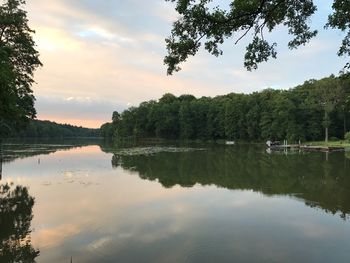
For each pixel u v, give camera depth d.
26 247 12.66
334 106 77.12
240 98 111.06
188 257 11.77
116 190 23.11
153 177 29.38
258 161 43.28
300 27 10.98
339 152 58.19
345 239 13.53
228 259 11.49
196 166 38.03
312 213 17.31
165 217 16.41
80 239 13.41
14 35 31.66
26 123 36.41
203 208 18.23
